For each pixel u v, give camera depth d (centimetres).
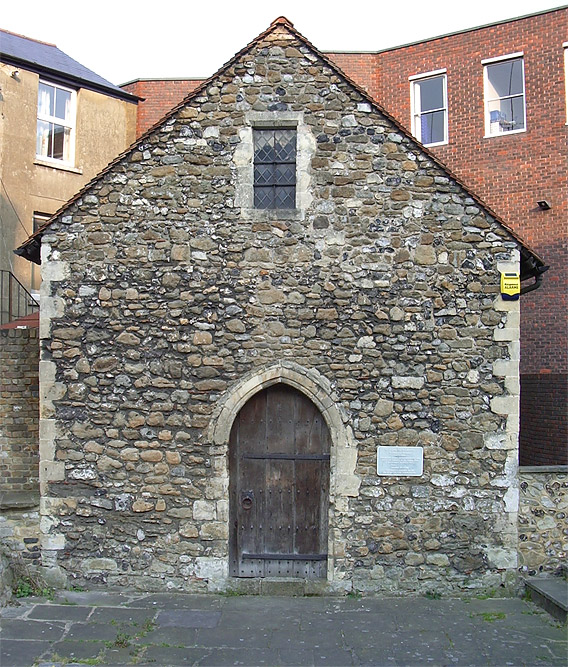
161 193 859
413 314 848
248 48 863
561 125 1370
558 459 1310
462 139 1480
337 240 853
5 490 975
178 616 766
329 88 864
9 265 1384
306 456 866
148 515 841
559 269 1355
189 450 842
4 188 1379
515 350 845
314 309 849
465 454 840
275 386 870
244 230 855
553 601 769
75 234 862
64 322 857
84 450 848
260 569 862
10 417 984
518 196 1411
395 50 1576
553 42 1382
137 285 855
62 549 845
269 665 653
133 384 849
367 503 838
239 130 862
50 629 727
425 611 786
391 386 844
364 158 859
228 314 848
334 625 746
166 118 863
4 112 1383
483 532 838
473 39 1474
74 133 1535
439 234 855
